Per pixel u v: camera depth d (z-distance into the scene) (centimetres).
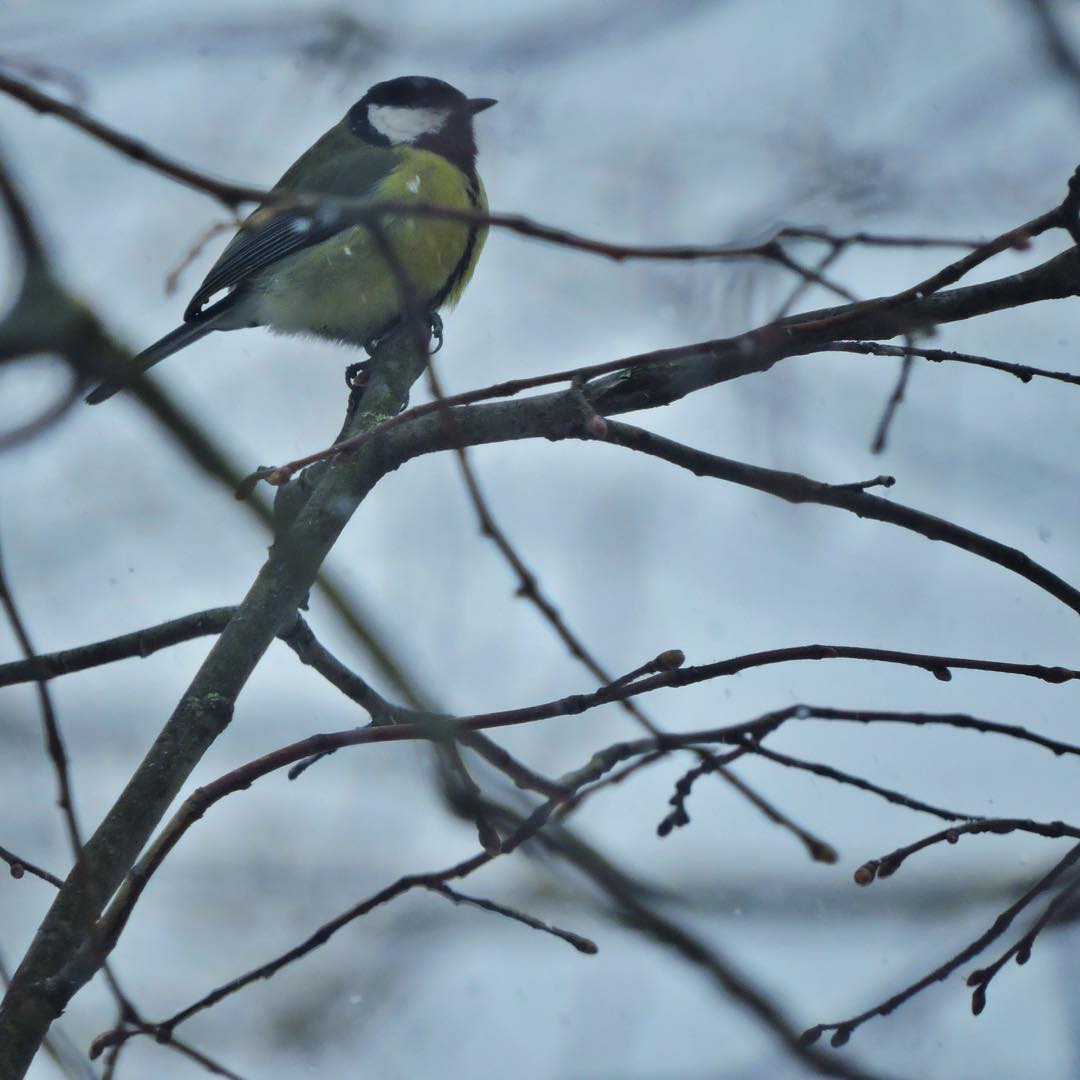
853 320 489
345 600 425
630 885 406
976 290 522
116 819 465
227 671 501
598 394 555
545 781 436
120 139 314
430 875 482
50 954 433
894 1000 445
